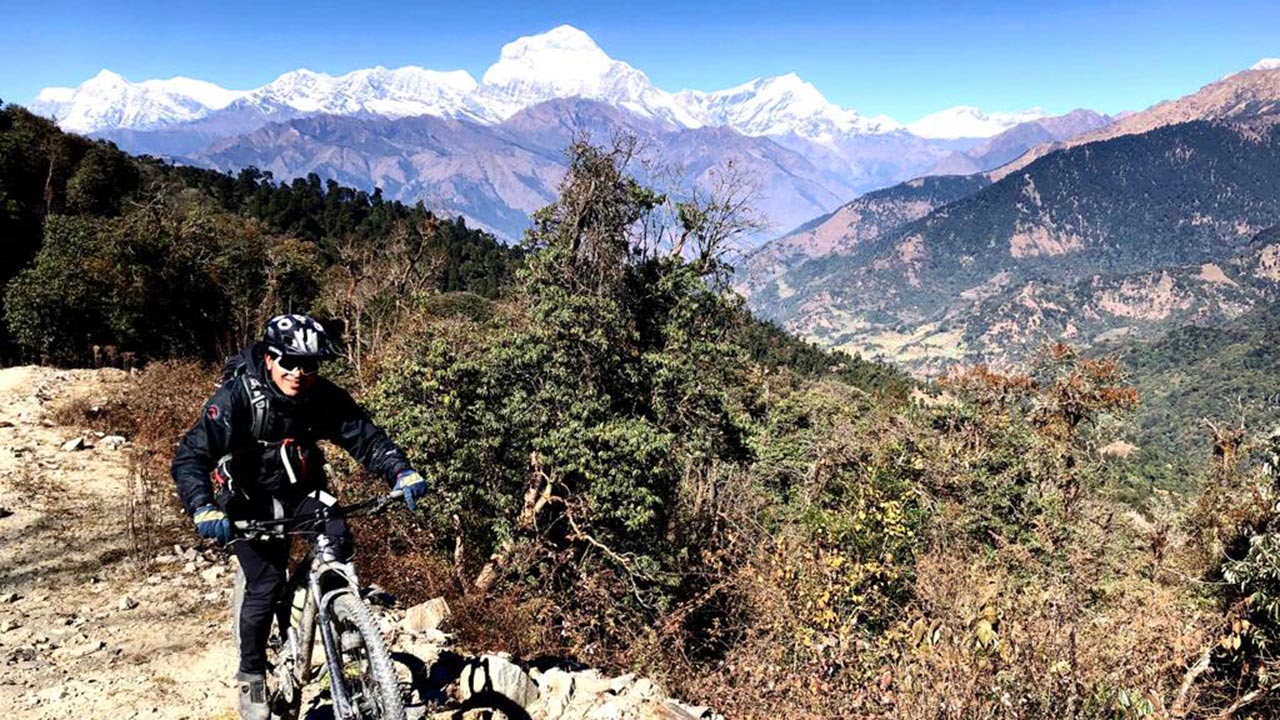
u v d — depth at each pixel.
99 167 67.50
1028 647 7.19
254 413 3.59
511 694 5.34
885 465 26.38
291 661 3.97
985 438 41.47
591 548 17.67
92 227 32.22
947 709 6.56
